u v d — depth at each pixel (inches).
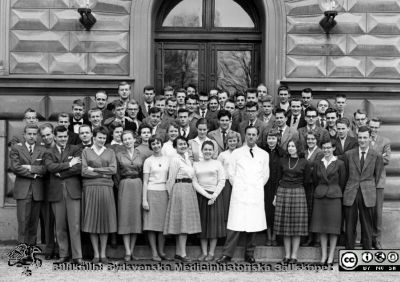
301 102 368.2
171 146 335.9
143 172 326.0
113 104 367.9
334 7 390.0
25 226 330.6
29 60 397.4
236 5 426.9
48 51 398.9
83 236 330.6
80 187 320.8
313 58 400.5
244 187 322.7
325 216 319.6
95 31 400.2
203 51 426.6
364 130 326.0
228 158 332.5
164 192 323.9
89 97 398.6
